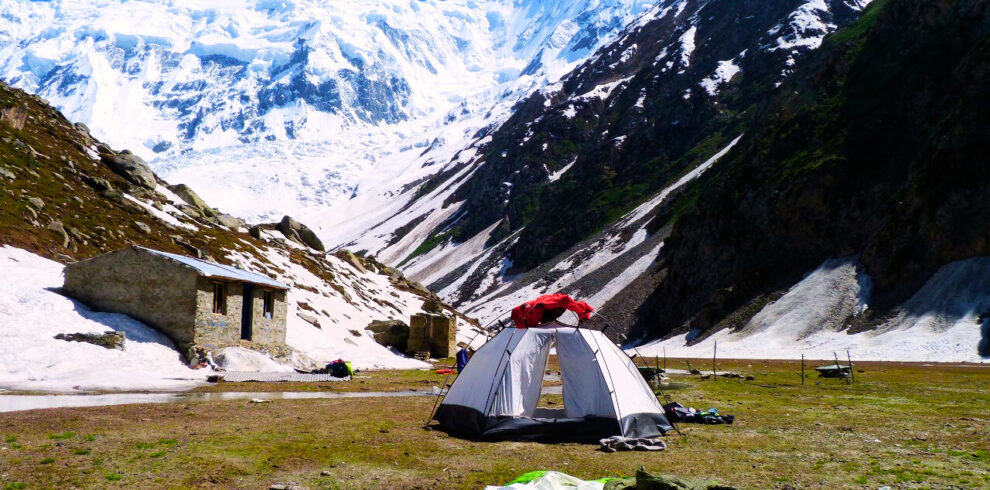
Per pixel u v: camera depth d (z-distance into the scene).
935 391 33.22
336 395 28.78
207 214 77.88
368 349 55.97
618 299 134.88
